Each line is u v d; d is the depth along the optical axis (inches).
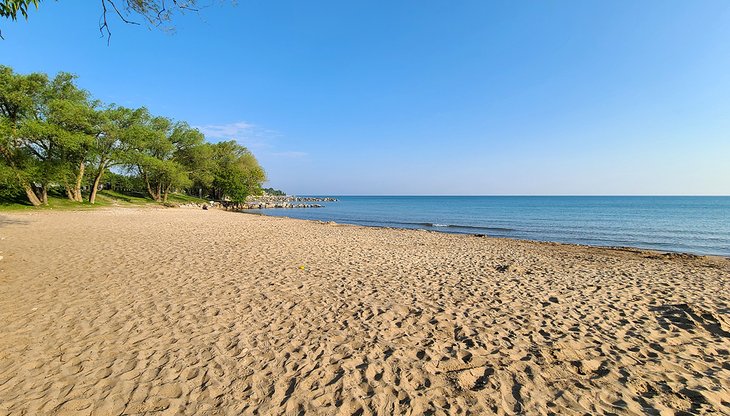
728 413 128.3
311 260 405.4
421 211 2261.3
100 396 128.4
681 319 229.5
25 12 187.0
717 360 172.6
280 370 152.6
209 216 1108.5
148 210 1232.2
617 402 135.4
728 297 290.0
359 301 254.8
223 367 153.3
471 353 174.9
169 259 375.6
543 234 965.8
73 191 1243.2
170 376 144.2
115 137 1204.5
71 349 164.4
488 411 128.1
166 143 1621.6
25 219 725.9
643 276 378.6
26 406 120.5
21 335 177.5
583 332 205.8
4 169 896.3
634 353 178.5
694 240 839.1
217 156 2401.6
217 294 258.1
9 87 932.6
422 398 135.0
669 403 135.3
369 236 714.8
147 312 216.2
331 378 147.5
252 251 450.6
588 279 355.6
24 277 285.0
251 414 121.5
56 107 997.2
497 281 332.5
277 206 2738.7
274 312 225.8
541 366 162.9
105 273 305.9
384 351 174.7
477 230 1071.0
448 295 278.1
